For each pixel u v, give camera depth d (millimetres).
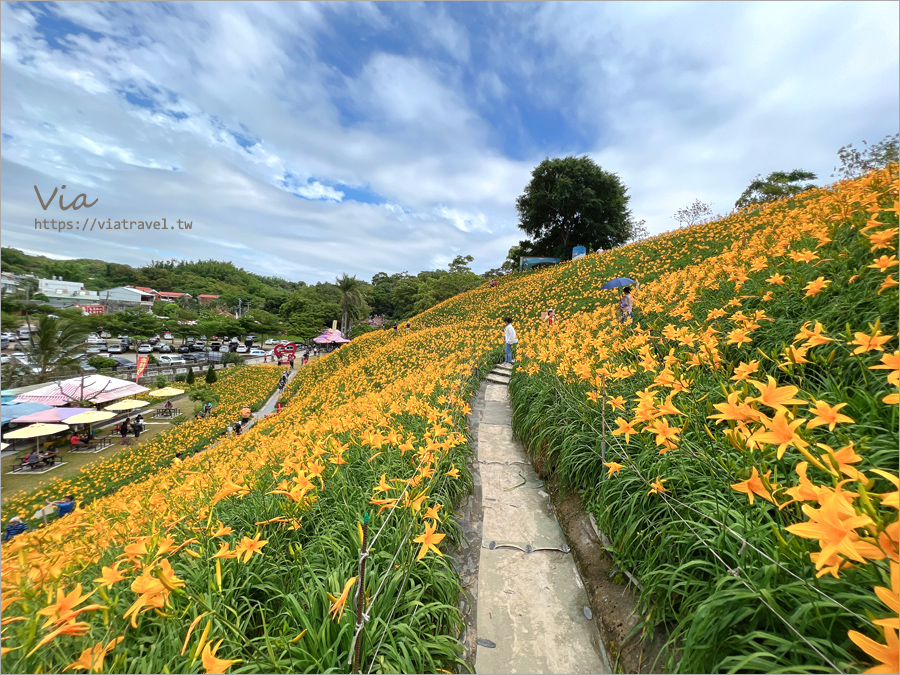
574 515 2801
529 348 5785
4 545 1902
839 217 3219
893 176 3457
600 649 1854
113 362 30000
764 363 2629
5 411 14172
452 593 2041
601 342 3861
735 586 1317
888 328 2137
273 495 2562
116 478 11141
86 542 2480
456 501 3025
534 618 2061
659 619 1661
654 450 2193
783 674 1082
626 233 35219
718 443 1755
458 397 4668
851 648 1043
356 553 2002
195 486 2805
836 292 2758
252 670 1395
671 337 2680
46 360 18234
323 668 1425
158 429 17672
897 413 1594
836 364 2189
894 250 2496
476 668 1797
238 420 17625
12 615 1649
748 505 1529
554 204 32188
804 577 1086
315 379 17609
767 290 3359
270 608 1823
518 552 2566
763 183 23422
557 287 14688
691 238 12445
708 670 1284
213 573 1828
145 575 1156
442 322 20438
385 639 1590
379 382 9234
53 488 9984
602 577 2211
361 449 3271
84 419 14023
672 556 1773
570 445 3012
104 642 1452
